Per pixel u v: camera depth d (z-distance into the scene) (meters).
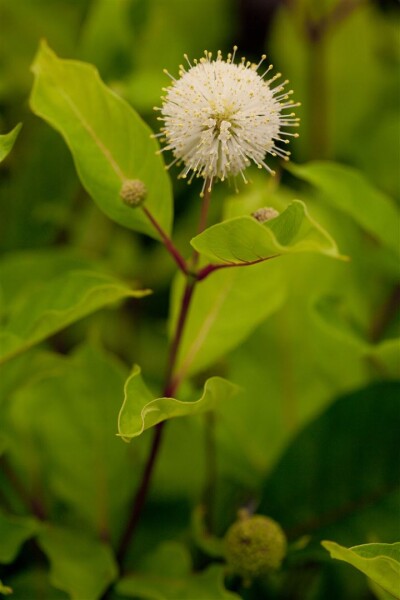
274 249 0.47
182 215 0.68
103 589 0.53
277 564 0.53
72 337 0.66
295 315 0.61
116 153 0.52
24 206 0.63
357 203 0.58
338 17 0.67
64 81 0.52
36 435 0.57
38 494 0.57
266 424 0.60
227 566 0.54
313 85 0.68
